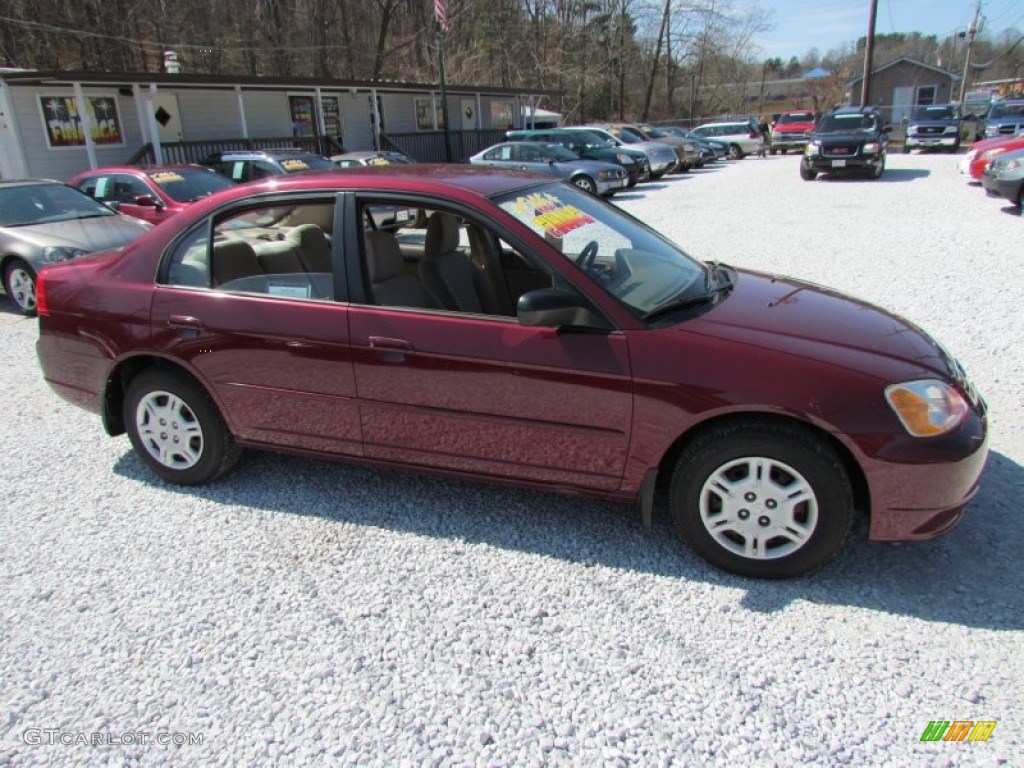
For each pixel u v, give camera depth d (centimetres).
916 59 5056
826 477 275
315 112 2319
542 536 335
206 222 363
